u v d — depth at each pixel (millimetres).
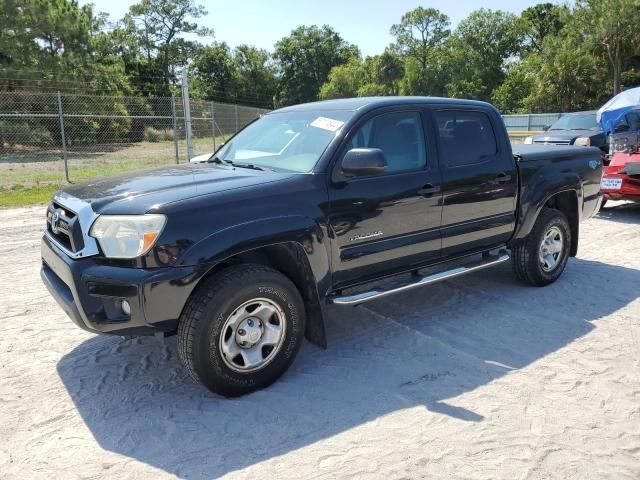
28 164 20125
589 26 42469
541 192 5180
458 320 4703
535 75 50250
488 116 4934
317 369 3812
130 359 3984
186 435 3043
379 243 4035
